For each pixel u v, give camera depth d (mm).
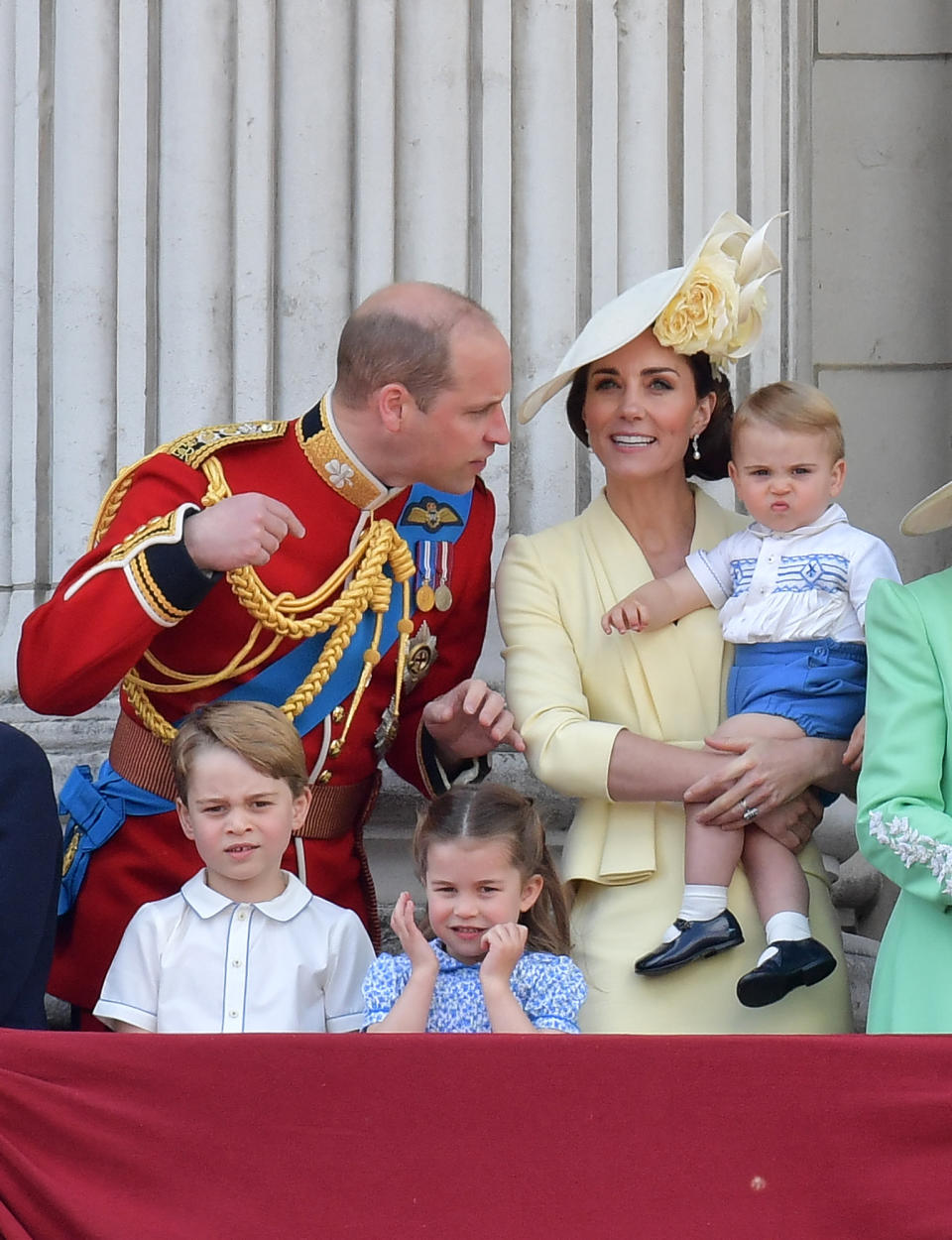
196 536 12727
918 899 12250
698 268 14117
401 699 14500
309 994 12805
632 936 13570
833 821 17312
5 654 16781
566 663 14133
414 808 16672
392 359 13297
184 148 17156
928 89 20078
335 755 13859
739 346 14320
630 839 13750
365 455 13672
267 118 17234
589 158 17562
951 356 20031
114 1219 9984
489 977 12109
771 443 14000
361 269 17234
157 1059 10180
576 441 17312
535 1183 10133
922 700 12195
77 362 17078
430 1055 10211
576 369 14453
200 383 17078
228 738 12594
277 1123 10156
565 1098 10227
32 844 12164
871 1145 10188
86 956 13734
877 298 20078
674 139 17734
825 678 13711
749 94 18188
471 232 17422
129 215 17188
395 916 12422
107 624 12672
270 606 13484
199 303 17125
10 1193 10008
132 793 13758
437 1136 10141
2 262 17266
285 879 13125
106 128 17188
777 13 18469
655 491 14578
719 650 14195
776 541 14141
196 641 13641
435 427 13398
